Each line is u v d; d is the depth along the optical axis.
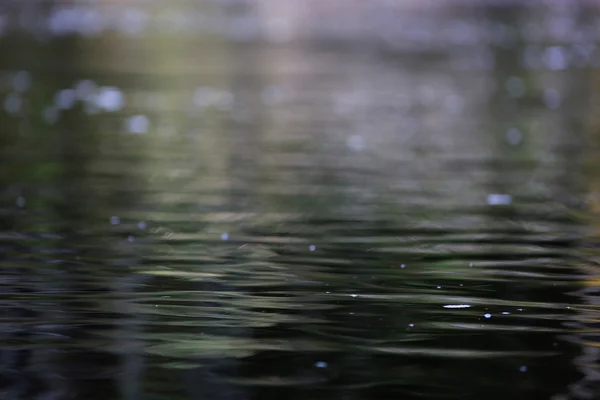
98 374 6.95
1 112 25.53
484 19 55.56
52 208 13.62
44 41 46.34
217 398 6.52
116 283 9.53
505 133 22.55
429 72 37.12
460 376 6.94
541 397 6.53
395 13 59.59
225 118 25.12
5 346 7.54
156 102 28.23
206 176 16.64
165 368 7.08
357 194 15.08
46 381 6.79
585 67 38.75
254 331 8.00
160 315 8.44
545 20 54.09
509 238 11.88
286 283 9.59
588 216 13.30
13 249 11.02
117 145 20.30
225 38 49.41
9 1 57.00
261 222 12.84
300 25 54.91
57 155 18.75
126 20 54.25
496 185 15.91
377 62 40.56
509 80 34.78
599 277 9.83
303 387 6.73
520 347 7.57
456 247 11.34
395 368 7.10
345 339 7.79
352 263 10.48
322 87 32.47
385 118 25.36
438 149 20.12
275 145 20.53
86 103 27.70
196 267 10.27
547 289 9.37
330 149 20.02
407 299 8.99
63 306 8.70
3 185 15.43
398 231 12.31
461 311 8.60
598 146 20.39
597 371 7.02
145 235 11.93
